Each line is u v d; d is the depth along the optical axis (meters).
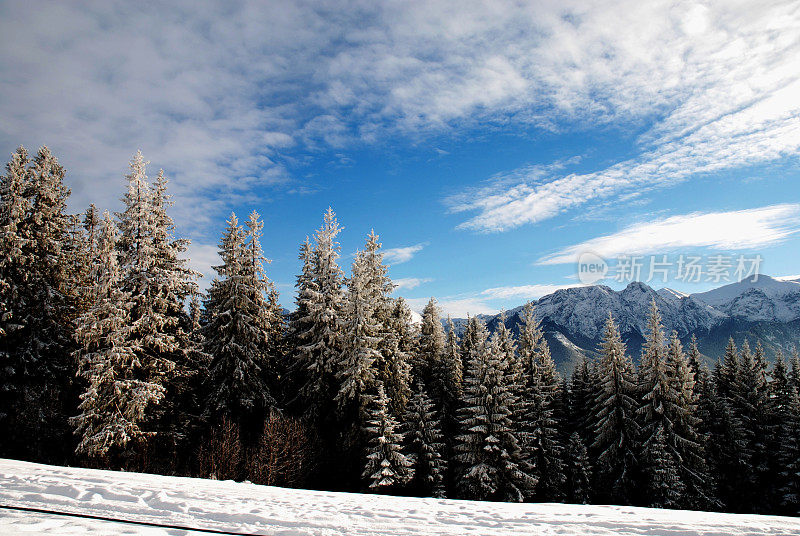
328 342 31.14
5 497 9.87
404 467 27.77
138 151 25.08
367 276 32.94
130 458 23.55
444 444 31.34
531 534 9.17
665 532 9.56
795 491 36.31
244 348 28.88
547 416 34.88
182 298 27.14
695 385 40.69
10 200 24.42
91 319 22.59
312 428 29.77
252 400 28.62
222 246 30.67
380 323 31.30
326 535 8.74
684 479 31.98
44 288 25.41
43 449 24.31
